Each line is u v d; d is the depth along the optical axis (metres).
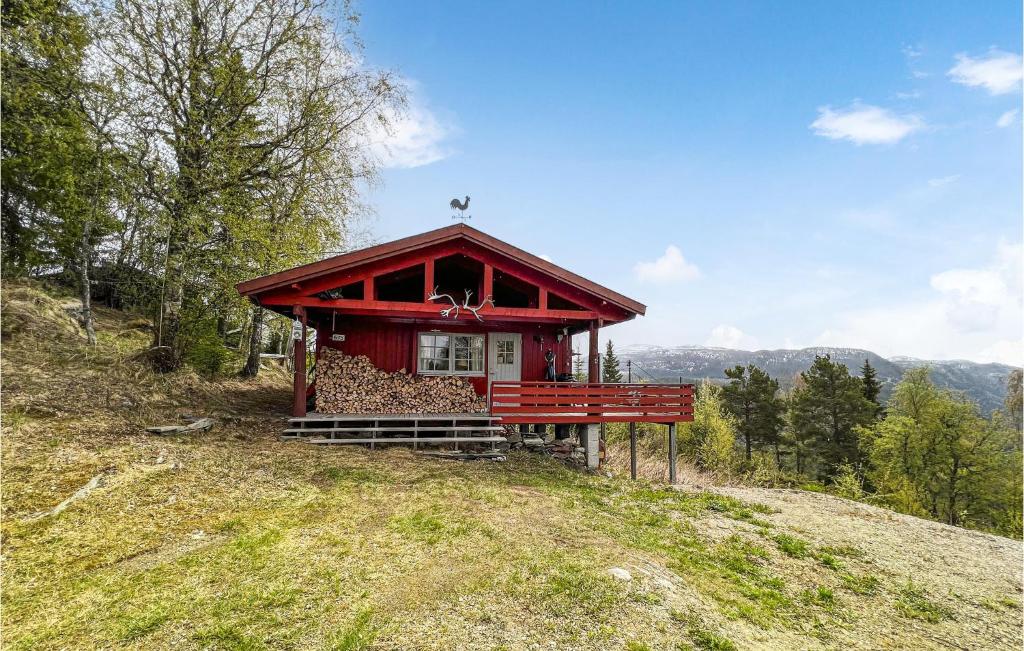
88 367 10.47
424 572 4.18
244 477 6.37
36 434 6.60
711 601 4.25
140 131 12.32
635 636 3.44
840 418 37.81
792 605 4.48
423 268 11.79
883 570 5.82
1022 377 44.38
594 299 11.49
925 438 27.27
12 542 4.19
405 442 9.59
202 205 12.37
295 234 13.66
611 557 4.84
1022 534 22.98
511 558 4.58
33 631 3.09
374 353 11.96
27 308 12.23
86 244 12.64
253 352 15.87
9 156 11.31
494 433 10.62
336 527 5.06
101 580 3.76
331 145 14.27
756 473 30.45
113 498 5.21
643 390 11.30
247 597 3.61
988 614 4.82
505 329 12.94
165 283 12.41
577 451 11.27
